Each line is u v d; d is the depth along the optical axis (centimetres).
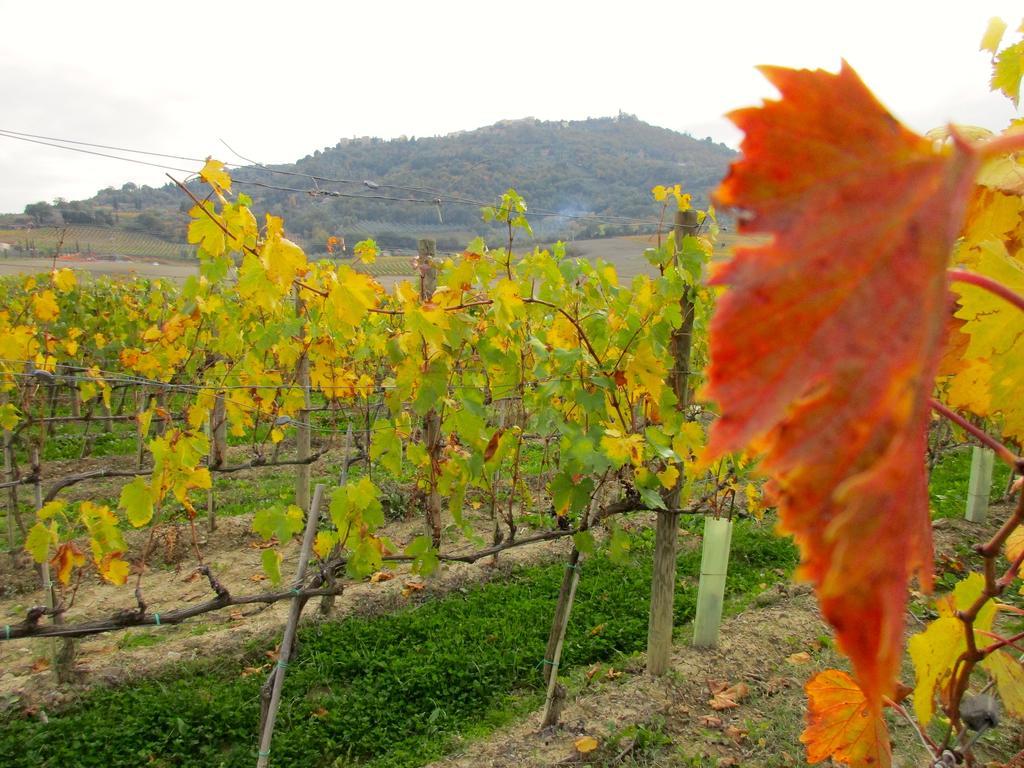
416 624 514
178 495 330
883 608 27
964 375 79
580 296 476
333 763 392
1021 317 74
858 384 29
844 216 31
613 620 524
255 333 545
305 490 711
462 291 398
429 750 397
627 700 422
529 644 493
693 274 385
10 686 450
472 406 375
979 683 281
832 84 33
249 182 731
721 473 456
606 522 418
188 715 419
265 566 329
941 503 769
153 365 598
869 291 30
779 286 30
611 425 400
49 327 1016
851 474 28
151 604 571
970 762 114
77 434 994
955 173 31
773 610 536
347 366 766
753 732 394
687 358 422
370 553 343
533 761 379
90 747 392
